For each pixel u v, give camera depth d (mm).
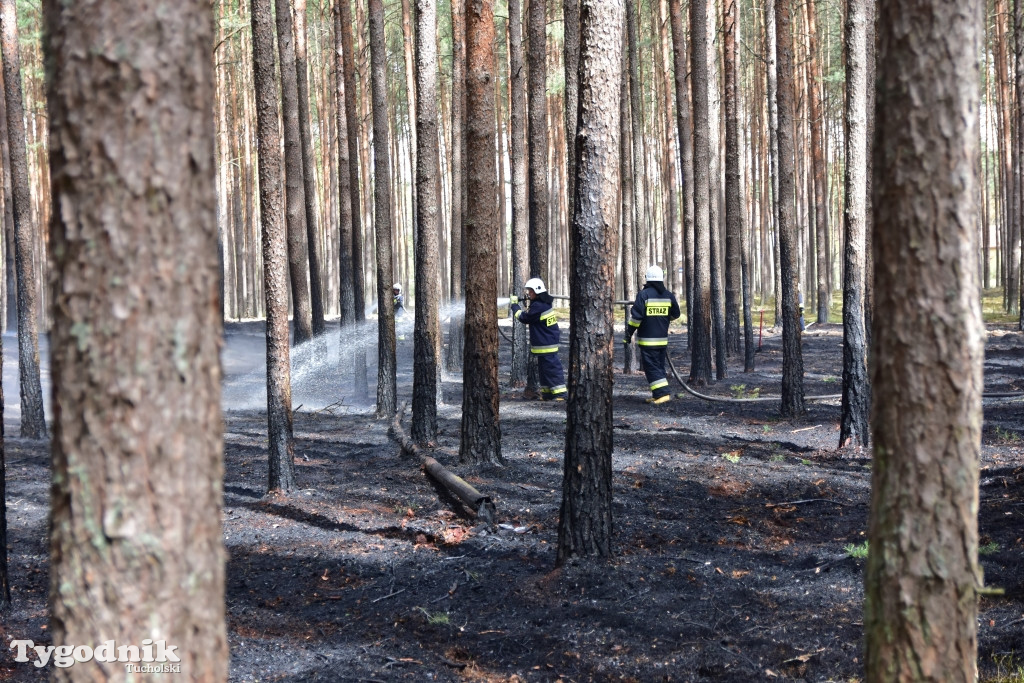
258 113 7000
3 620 4719
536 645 4445
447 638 4555
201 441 1679
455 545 6027
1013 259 26969
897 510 2414
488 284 8188
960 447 2350
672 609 4801
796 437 9586
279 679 4020
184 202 1636
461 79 14938
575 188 5430
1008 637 4078
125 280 1594
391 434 10352
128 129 1588
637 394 13523
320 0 24047
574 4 7367
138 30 1591
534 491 7312
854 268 8586
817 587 5051
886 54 2430
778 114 11203
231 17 20328
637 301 12125
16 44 9797
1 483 4871
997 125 32156
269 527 6484
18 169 10172
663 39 23297
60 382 1633
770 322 29906
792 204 10977
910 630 2395
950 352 2340
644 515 6555
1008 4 27188
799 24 25688
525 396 13383
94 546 1615
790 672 4016
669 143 24469
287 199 14414
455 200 16125
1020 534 5543
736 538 6047
